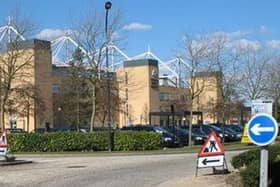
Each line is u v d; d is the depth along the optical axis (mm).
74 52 53562
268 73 84062
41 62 69125
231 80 56281
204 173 18109
